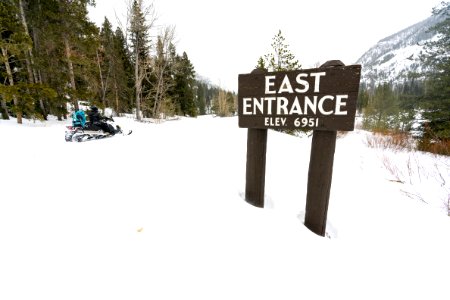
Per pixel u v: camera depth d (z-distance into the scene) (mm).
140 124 11922
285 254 1722
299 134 9945
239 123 2391
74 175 3023
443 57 11367
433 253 1978
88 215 1997
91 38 14820
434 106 10938
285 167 3982
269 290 1375
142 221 1935
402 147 8242
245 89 2289
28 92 10703
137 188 2564
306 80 1958
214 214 2117
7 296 1214
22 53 11461
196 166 3523
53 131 8477
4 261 1447
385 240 2143
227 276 1442
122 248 1611
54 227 1818
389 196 3240
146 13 16812
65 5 13242
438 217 2672
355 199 2998
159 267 1464
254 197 2441
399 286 1568
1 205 2141
